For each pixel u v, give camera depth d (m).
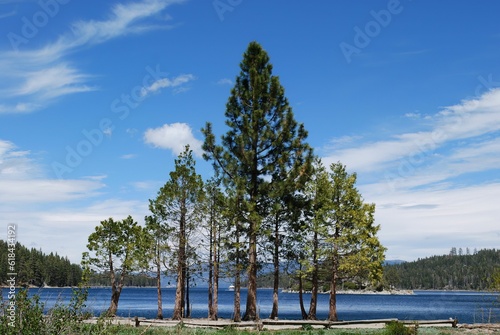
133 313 67.75
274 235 41.09
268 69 39.25
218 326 28.80
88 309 12.17
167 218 42.84
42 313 11.02
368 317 64.12
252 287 36.25
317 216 37.78
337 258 37.50
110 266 47.72
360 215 36.81
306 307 104.56
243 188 35.09
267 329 27.52
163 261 42.38
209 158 37.97
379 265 37.19
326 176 40.22
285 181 36.47
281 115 38.69
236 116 38.78
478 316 57.59
